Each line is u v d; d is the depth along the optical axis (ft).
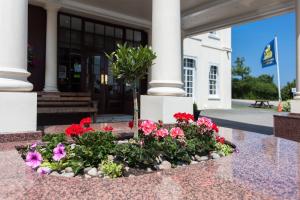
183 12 36.17
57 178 7.14
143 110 19.02
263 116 51.80
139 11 35.94
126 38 41.29
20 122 13.71
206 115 51.96
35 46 32.60
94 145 9.73
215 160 9.38
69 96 30.12
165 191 6.34
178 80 18.74
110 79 39.60
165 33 18.40
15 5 14.10
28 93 13.93
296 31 24.79
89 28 37.47
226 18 37.78
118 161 9.93
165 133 10.68
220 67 67.21
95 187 6.51
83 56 37.01
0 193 6.05
